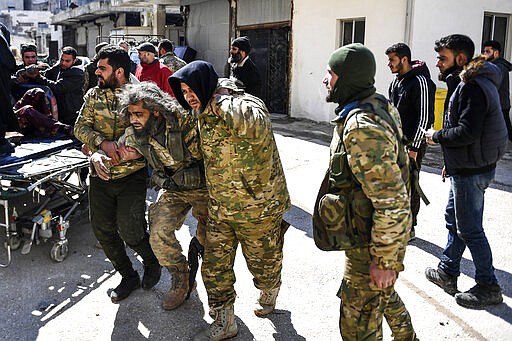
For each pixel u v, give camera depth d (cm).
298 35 1195
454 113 336
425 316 346
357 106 227
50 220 433
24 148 475
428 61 977
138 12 2138
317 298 370
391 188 216
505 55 1091
